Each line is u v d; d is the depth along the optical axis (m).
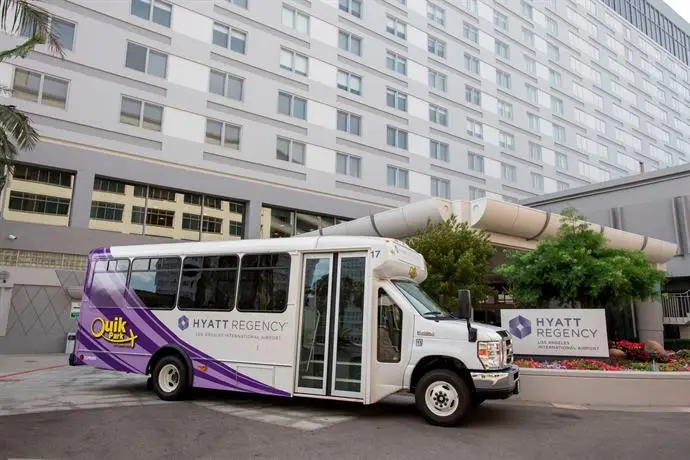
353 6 33.66
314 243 8.88
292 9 30.31
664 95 61.62
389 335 8.18
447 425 7.66
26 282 19.77
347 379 8.15
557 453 6.32
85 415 8.29
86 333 10.59
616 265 12.27
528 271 12.84
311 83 30.05
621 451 6.42
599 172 49.38
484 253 13.52
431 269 13.20
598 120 50.81
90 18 23.02
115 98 23.05
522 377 10.05
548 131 45.00
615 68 54.78
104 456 6.06
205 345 9.38
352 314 8.37
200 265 9.80
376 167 32.00
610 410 9.19
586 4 53.09
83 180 21.52
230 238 25.98
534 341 11.41
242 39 28.05
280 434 7.16
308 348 8.58
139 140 23.42
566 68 48.50
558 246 12.91
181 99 25.00
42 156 20.70
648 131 57.38
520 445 6.68
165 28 25.14
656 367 10.50
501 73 42.28
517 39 44.22
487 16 42.16
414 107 35.06
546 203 31.69
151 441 6.73
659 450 6.48
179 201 24.52
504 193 39.78
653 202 26.91
